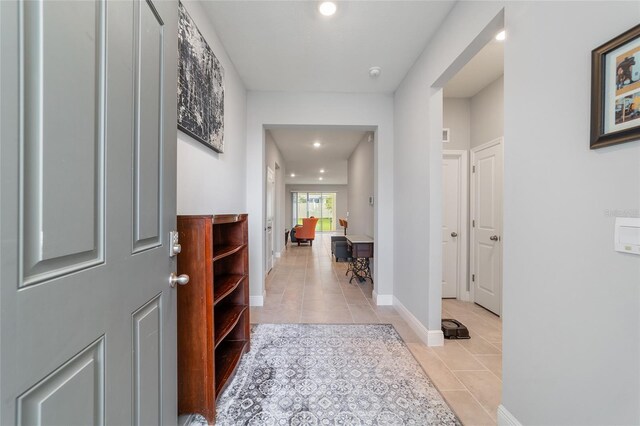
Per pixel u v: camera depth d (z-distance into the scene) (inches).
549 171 43.6
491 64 105.3
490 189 122.2
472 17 64.8
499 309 116.0
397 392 65.8
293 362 78.5
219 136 84.4
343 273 199.3
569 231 40.1
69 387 22.0
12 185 17.6
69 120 22.0
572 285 39.7
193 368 55.1
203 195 73.9
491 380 70.9
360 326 104.3
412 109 103.3
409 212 106.5
